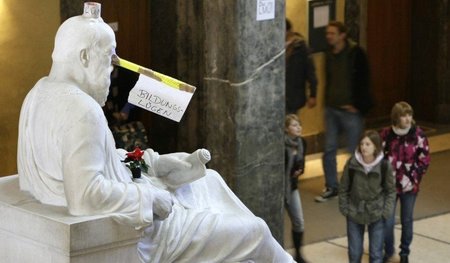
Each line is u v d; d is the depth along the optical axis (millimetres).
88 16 5859
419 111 15352
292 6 12938
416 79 15375
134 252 5668
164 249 5902
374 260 9477
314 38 13203
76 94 5680
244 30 9133
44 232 5520
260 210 9523
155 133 10945
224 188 6543
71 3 10812
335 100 11570
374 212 9336
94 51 5812
